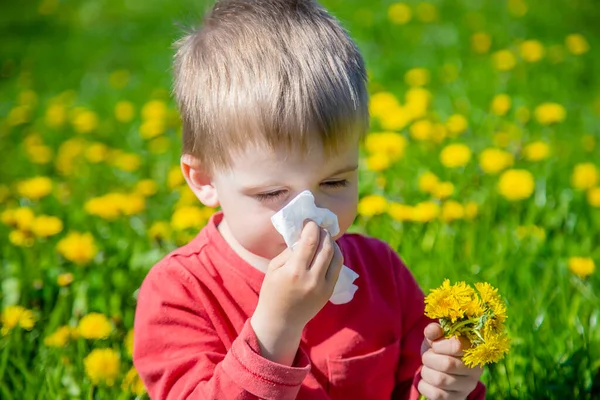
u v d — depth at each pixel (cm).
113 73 805
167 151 560
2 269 403
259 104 217
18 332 330
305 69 222
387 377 250
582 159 505
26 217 411
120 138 628
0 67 869
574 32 837
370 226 404
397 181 464
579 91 656
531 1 955
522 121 555
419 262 371
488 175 467
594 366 306
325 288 211
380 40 838
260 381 210
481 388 255
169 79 761
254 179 220
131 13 1088
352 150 224
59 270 385
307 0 249
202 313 237
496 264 373
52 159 586
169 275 241
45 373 308
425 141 513
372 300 251
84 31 1018
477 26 855
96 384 297
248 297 238
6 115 704
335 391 241
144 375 235
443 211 405
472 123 565
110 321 344
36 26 1062
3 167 581
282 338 213
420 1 971
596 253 391
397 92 655
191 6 1089
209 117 228
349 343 242
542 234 398
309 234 210
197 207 448
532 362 304
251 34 234
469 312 220
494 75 680
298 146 216
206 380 225
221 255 242
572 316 329
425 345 239
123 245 414
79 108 675
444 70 696
